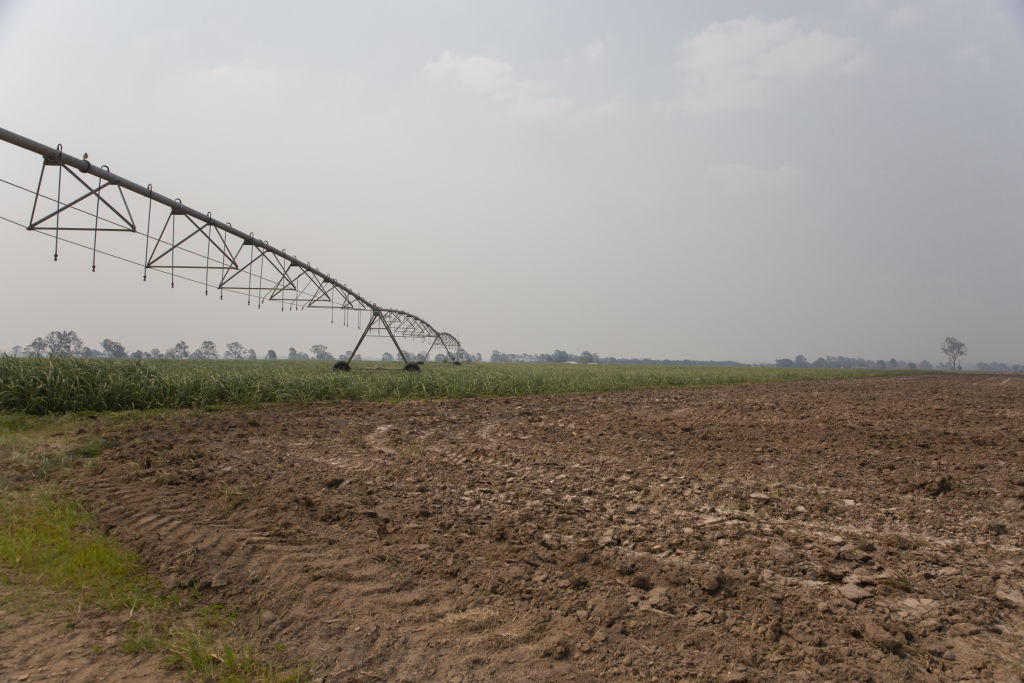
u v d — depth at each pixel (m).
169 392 13.20
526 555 4.81
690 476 7.50
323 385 17.14
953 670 3.30
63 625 3.55
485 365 53.38
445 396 19.25
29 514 5.29
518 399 18.72
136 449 8.17
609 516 5.84
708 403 17.98
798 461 8.47
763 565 4.68
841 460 8.54
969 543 5.21
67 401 11.37
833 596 4.16
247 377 16.16
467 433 10.88
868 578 4.42
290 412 13.17
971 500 6.46
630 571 4.52
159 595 4.02
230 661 3.20
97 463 7.27
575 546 5.04
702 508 6.13
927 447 9.58
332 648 3.42
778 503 6.32
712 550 4.98
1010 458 8.65
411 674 3.20
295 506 5.82
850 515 5.95
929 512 6.04
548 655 3.42
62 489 6.12
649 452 9.11
